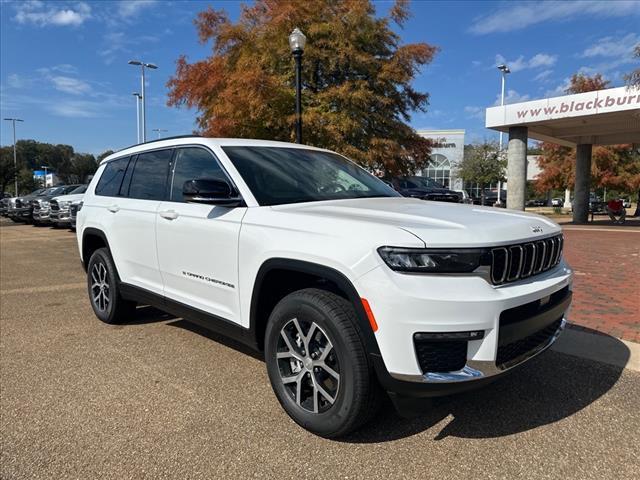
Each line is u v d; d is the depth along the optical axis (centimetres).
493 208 357
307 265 282
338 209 316
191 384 365
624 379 371
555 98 1800
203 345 452
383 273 250
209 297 364
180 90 1472
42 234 1758
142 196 451
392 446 280
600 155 2969
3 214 2755
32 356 426
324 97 1393
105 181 529
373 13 1473
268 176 364
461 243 252
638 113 1642
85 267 557
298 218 300
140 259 442
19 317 554
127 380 373
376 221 273
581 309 556
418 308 242
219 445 282
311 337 288
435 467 260
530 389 354
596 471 256
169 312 418
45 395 348
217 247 347
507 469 258
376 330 252
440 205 346
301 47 1005
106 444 284
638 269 822
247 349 441
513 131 1984
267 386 362
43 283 766
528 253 288
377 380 267
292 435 293
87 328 509
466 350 251
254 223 320
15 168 5350
